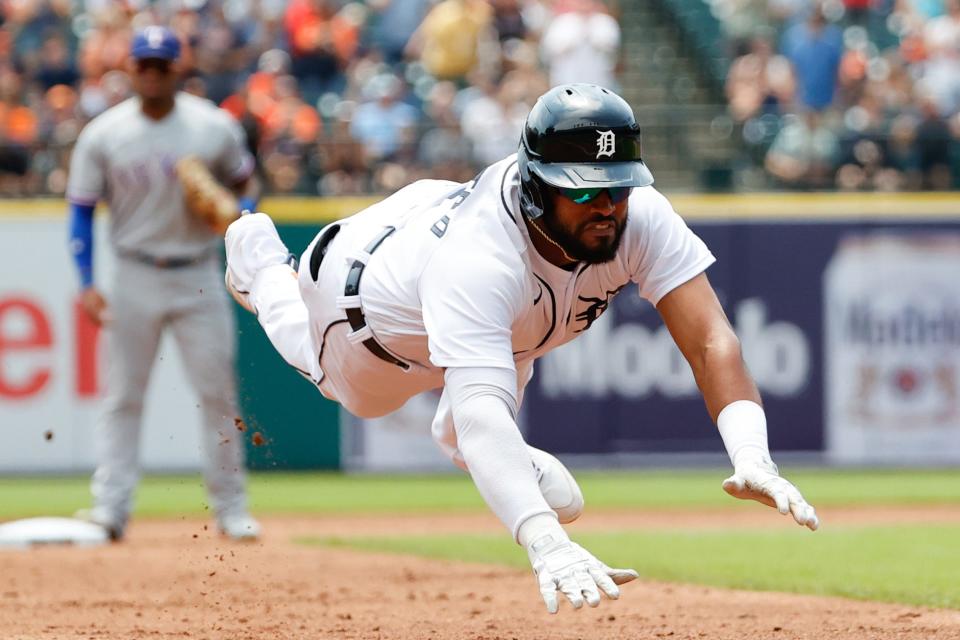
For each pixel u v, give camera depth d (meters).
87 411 48.25
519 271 14.88
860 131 53.44
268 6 58.19
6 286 47.88
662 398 49.75
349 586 25.05
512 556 30.09
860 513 39.25
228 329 32.34
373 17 60.31
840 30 60.47
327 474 49.12
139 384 32.41
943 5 60.78
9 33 58.00
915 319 50.09
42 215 47.88
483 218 15.01
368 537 34.38
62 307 48.06
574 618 20.83
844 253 49.94
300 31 56.16
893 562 28.34
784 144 52.03
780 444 49.91
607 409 49.62
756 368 49.84
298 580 25.92
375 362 17.03
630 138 14.59
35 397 48.09
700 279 15.88
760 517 38.69
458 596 23.64
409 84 57.78
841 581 25.28
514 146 50.91
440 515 39.78
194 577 26.27
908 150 51.53
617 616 20.95
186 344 31.97
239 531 32.22
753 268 49.75
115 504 32.41
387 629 19.62
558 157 14.45
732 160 52.78
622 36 60.88
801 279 49.88
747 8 61.34
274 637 18.86
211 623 20.38
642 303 49.72
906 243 50.03
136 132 31.31
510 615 21.22
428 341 15.38
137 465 32.78
